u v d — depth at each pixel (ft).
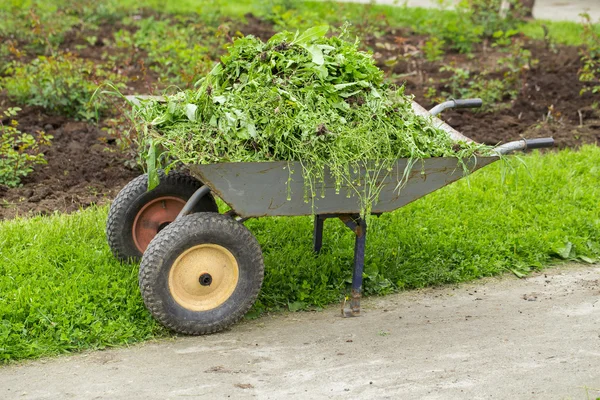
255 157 14.87
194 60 22.61
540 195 18.66
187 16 29.73
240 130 14.96
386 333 15.40
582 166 19.67
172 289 15.08
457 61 26.68
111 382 14.34
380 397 14.10
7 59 24.63
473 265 16.90
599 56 26.03
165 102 15.69
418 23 30.17
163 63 23.70
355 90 15.55
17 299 15.25
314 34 15.87
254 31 28.40
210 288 15.25
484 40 29.19
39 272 16.01
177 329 15.15
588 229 17.84
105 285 15.69
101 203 18.44
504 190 18.80
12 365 14.65
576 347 15.07
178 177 16.28
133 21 28.99
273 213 14.96
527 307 16.08
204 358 14.82
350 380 14.40
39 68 22.08
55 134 20.95
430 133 15.51
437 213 18.03
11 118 21.42
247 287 15.30
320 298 16.11
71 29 28.02
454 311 15.98
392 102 15.58
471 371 14.57
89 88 21.59
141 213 16.30
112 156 20.13
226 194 14.73
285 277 16.21
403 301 16.26
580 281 16.80
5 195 18.60
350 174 14.97
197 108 15.14
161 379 14.40
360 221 15.56
